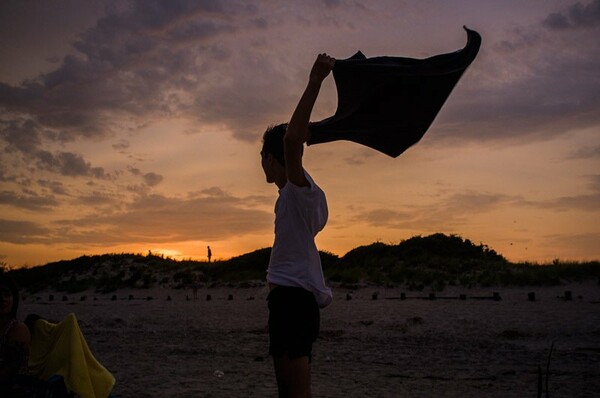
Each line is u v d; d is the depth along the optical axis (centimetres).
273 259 282
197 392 696
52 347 430
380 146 270
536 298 2036
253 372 846
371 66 252
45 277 4306
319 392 698
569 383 739
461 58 252
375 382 762
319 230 287
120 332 1442
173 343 1211
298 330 270
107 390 433
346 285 2759
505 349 1063
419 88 256
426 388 719
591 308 1645
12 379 391
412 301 2112
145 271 4234
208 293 3228
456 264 3164
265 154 301
